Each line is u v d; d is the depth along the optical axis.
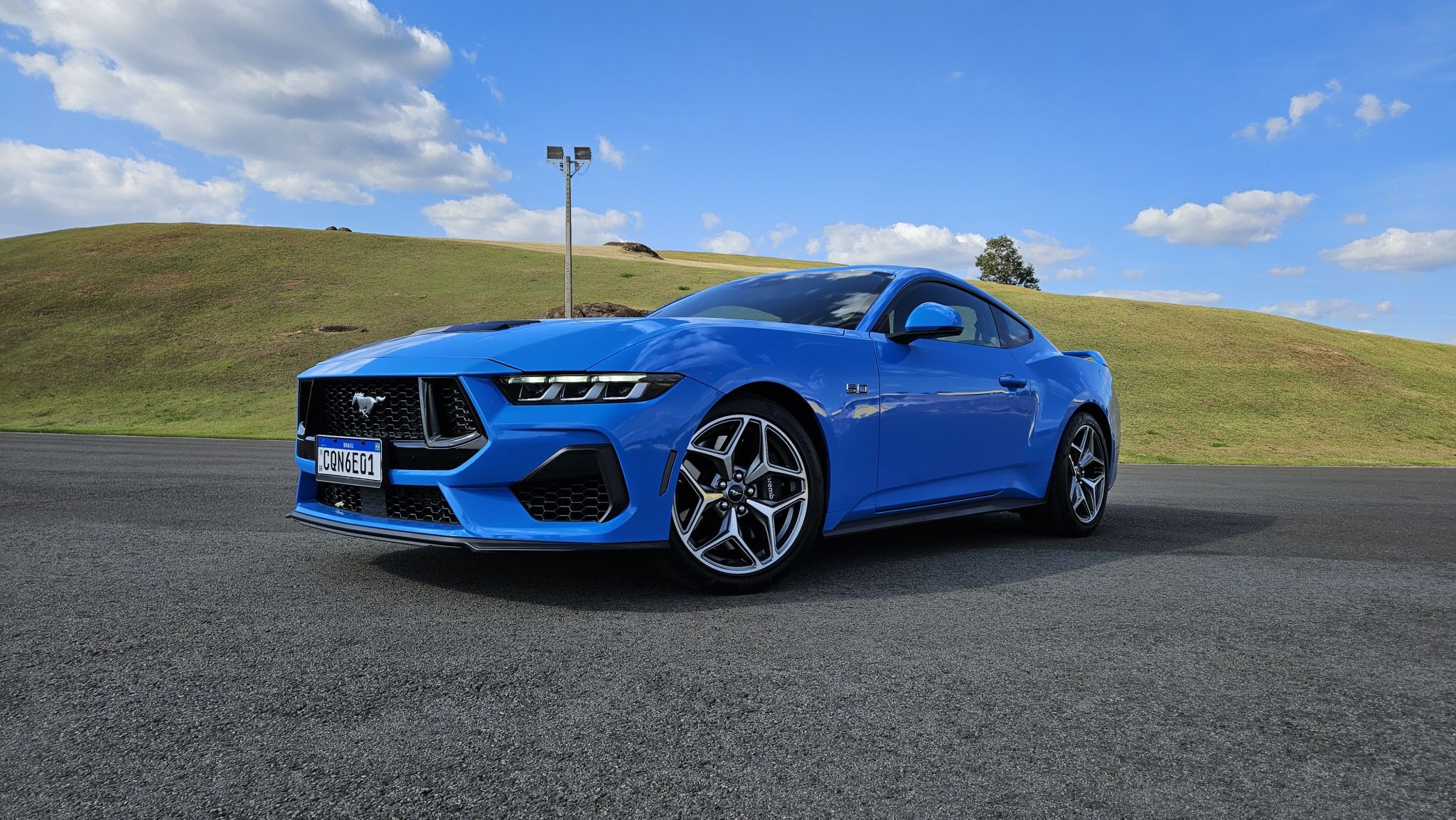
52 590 2.36
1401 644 2.02
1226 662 1.84
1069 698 1.60
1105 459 4.02
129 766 1.25
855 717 1.48
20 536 3.25
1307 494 6.50
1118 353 30.17
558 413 2.23
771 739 1.37
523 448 2.22
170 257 42.59
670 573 2.38
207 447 10.85
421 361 2.37
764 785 1.21
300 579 2.53
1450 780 1.27
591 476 2.24
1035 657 1.85
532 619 2.10
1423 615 2.30
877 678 1.69
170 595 2.31
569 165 24.53
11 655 1.77
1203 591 2.57
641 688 1.61
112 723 1.41
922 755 1.32
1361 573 2.93
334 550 2.99
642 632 2.00
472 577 2.57
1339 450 20.25
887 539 3.59
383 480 2.43
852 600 2.38
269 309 34.06
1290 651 1.94
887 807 1.15
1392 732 1.46
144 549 3.00
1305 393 27.47
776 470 2.54
